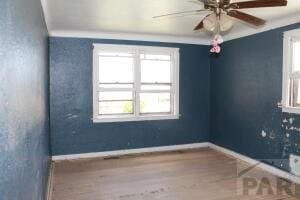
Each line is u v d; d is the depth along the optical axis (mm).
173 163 4539
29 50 1725
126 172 4078
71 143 4777
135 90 5074
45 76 3553
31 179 1719
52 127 4660
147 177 3867
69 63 4688
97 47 4781
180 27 4320
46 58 3842
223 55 5176
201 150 5402
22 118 1368
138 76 5066
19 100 1277
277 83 3908
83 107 4805
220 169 4230
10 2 1071
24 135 1433
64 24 4082
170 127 5375
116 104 5051
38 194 2180
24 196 1421
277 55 3898
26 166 1501
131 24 4102
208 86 5652
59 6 3176
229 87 5012
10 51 1063
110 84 4961
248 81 4504
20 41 1334
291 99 3762
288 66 3723
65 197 3199
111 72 4961
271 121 4043
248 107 4523
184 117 5477
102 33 4754
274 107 3975
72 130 4770
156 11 3385
